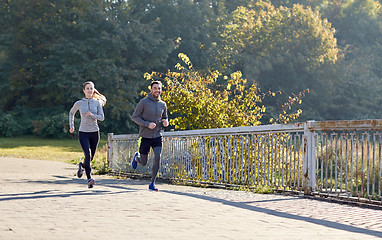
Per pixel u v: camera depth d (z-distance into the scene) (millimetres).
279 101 47562
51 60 45625
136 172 12391
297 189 7570
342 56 51312
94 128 8094
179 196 6801
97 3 45656
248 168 8695
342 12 58406
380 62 55188
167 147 11203
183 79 14852
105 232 4059
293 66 48156
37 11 46000
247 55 49375
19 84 46094
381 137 6297
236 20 52219
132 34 44594
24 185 8320
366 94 51750
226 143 9375
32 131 43875
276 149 8109
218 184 9469
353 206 6367
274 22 49594
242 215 5238
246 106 15031
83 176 12625
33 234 3879
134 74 44812
